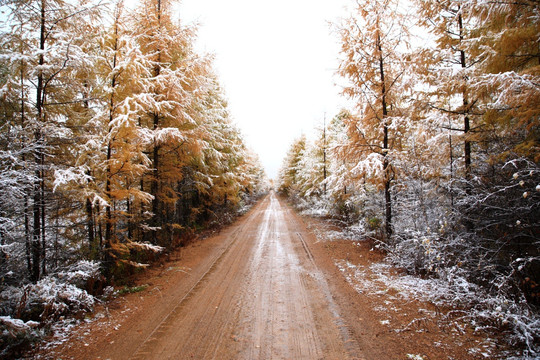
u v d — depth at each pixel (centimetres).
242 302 550
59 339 414
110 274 684
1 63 533
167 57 981
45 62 585
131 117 599
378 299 546
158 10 948
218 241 1209
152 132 741
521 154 505
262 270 768
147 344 402
